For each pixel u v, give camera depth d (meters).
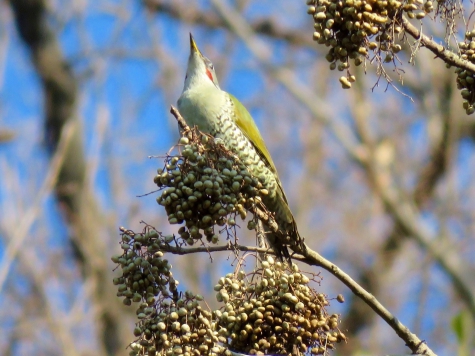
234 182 5.77
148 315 5.31
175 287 5.42
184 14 18.41
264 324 5.60
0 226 13.43
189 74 9.11
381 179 16.97
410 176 18.80
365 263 18.88
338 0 5.34
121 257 5.53
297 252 6.17
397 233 18.62
